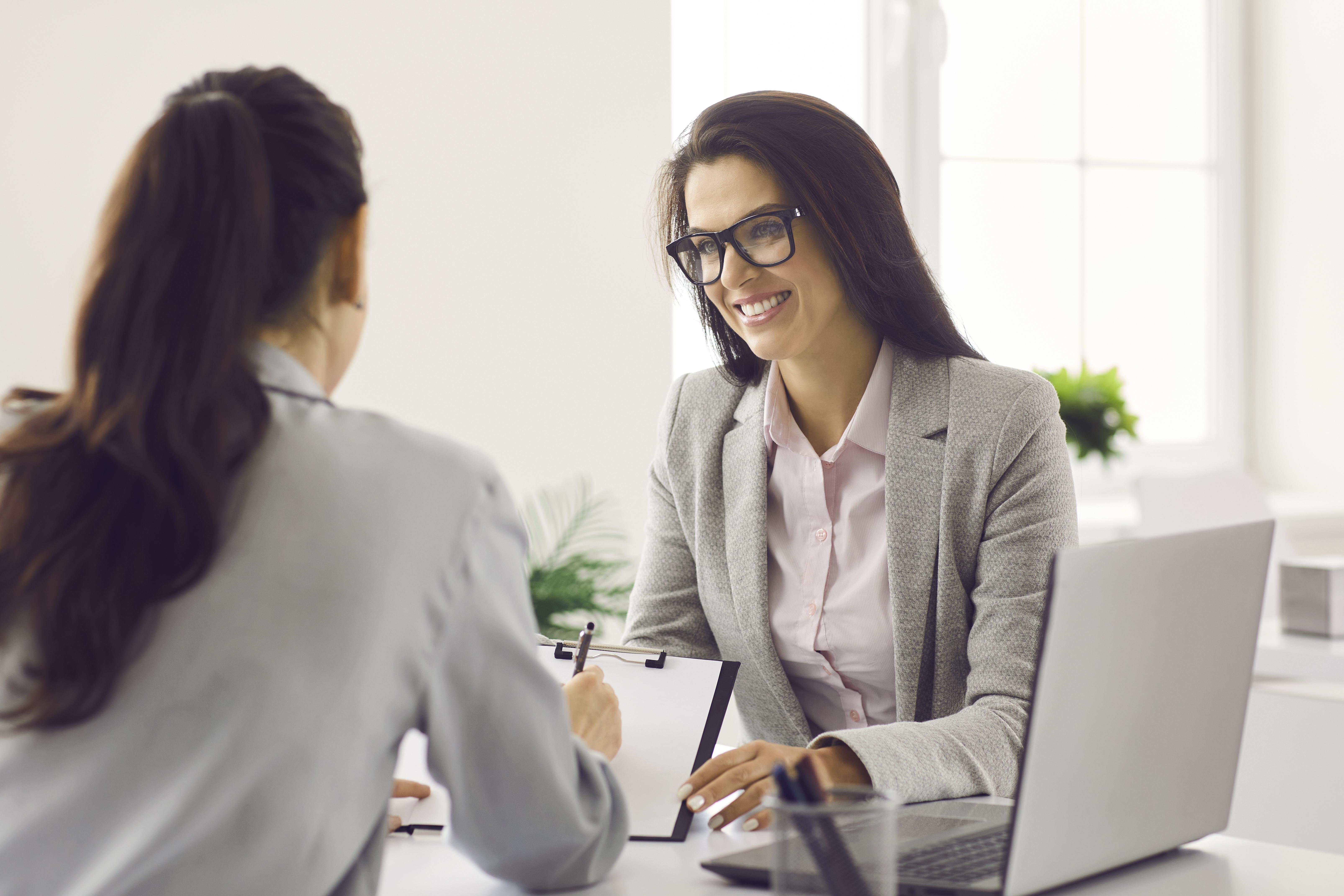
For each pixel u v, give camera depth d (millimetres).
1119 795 880
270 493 719
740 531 1442
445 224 3002
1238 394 4375
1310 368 4203
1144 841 923
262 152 748
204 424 696
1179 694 906
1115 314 4148
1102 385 3492
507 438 3080
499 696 774
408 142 2955
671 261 1544
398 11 2938
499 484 807
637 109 3205
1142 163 4180
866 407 1405
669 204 1480
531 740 788
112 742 682
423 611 738
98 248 735
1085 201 4070
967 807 1064
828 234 1320
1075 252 4059
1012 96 3926
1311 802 2084
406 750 1210
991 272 3912
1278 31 4258
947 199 3826
